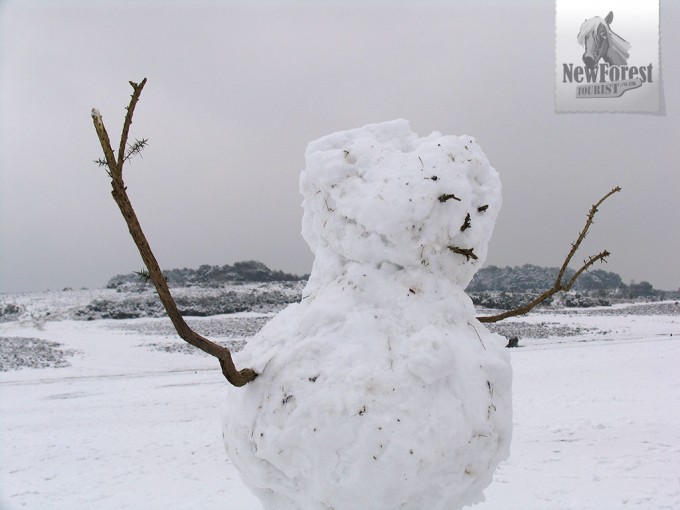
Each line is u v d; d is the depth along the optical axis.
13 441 10.95
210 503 6.90
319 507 2.89
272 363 3.00
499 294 48.19
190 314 43.19
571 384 14.08
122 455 9.69
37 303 45.88
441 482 2.84
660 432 9.18
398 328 2.98
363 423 2.71
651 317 40.88
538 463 7.77
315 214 3.41
